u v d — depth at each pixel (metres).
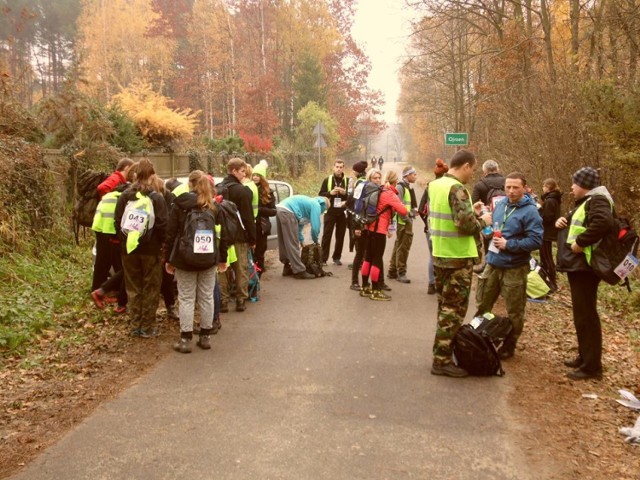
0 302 7.11
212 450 4.07
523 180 5.94
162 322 7.27
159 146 18.34
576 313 5.59
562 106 12.64
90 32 47.16
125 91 18.53
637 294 8.71
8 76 11.31
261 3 48.09
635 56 12.48
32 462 3.91
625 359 6.36
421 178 51.12
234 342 6.56
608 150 9.66
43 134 12.13
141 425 4.46
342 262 11.79
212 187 6.22
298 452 4.05
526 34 19.95
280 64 53.97
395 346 6.45
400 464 3.90
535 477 3.76
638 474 3.82
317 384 5.32
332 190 11.19
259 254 9.38
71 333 6.75
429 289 9.00
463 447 4.15
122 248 6.54
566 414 4.76
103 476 3.73
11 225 8.94
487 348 5.52
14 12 38.03
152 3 50.00
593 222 5.28
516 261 5.94
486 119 22.08
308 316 7.67
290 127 55.12
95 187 7.66
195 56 52.09
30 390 5.16
